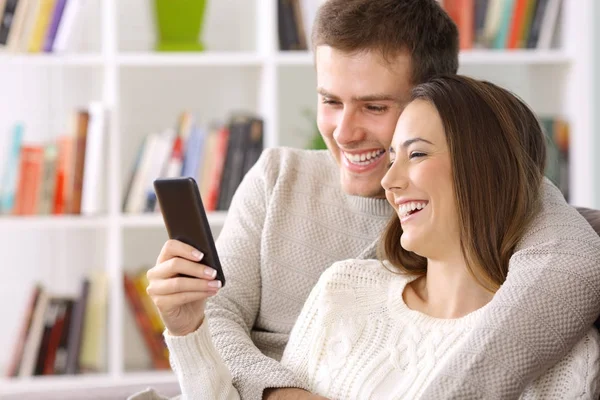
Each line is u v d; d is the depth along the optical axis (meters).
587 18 3.87
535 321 1.57
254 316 2.34
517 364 1.55
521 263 1.67
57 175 3.76
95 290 3.83
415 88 1.84
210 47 4.27
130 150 4.22
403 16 2.12
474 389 1.54
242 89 4.28
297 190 2.36
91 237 4.22
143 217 3.78
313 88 4.33
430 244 1.82
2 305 4.16
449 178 1.78
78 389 2.34
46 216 3.74
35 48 3.72
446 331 1.82
